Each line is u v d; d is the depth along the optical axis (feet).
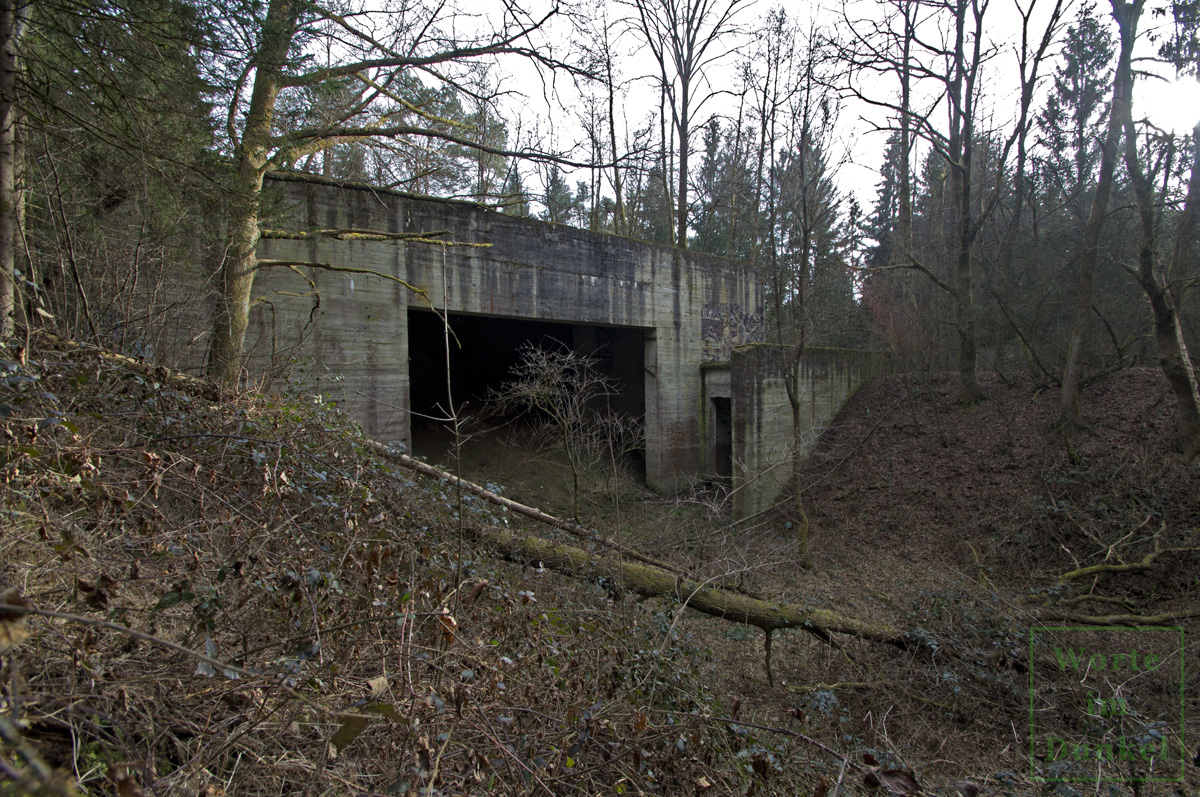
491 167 44.21
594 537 24.36
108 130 18.37
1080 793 14.40
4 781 4.20
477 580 13.87
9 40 15.15
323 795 8.08
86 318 19.94
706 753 12.66
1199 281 34.01
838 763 14.71
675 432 58.13
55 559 9.75
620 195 74.02
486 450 57.31
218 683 9.05
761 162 52.65
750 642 25.88
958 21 47.98
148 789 6.97
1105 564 29.50
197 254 25.30
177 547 10.71
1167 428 36.35
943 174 71.82
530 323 72.64
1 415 9.64
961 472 43.14
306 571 10.44
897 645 23.48
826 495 47.62
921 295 66.23
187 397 16.33
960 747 17.99
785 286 70.44
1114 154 38.04
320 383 34.91
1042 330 58.85
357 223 37.14
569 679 13.74
